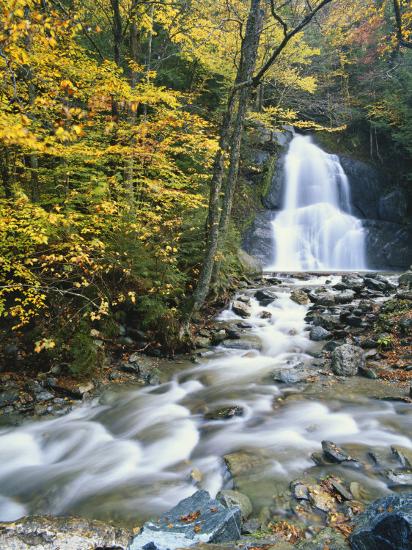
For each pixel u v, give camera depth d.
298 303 10.75
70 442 5.46
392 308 8.87
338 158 22.64
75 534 3.41
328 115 22.31
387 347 7.56
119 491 4.34
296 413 5.67
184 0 11.27
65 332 7.25
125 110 8.37
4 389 6.48
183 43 13.20
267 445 4.88
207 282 8.42
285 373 6.93
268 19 11.65
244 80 8.66
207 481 4.35
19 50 4.37
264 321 9.82
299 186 20.97
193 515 3.41
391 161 23.66
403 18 10.46
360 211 21.95
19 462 5.08
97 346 7.53
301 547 3.07
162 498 4.16
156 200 8.80
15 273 6.24
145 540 3.08
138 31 10.99
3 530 3.43
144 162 8.76
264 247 18.50
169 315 8.27
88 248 6.51
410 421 5.26
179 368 7.65
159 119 7.79
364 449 4.63
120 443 5.37
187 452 4.99
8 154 7.61
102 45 14.30
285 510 3.66
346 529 3.30
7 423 5.85
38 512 4.13
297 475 4.21
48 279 7.12
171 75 17.09
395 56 20.94
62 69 7.07
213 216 8.34
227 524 3.21
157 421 5.81
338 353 7.18
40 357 7.03
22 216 5.87
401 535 2.63
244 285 12.50
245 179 20.16
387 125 22.09
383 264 20.09
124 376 7.29
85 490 4.40
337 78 25.69
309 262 19.16
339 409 5.69
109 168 8.54
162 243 8.57
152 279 8.53
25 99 7.11
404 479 4.04
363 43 21.08
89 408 6.35
